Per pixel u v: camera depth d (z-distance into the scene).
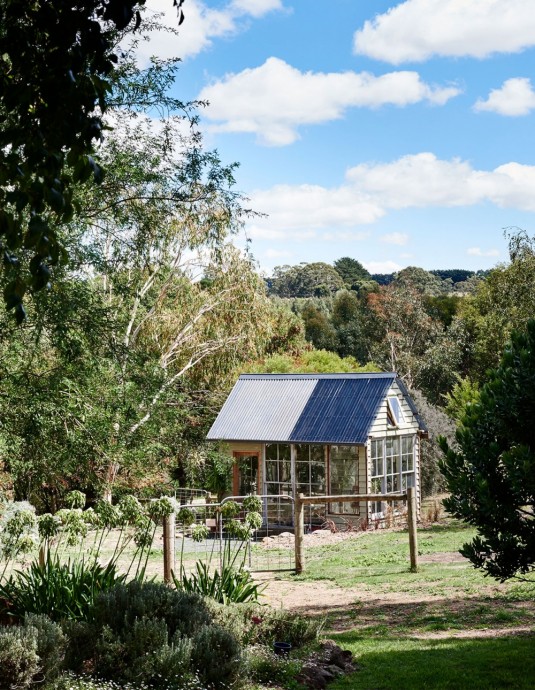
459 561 16.42
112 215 14.91
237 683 7.55
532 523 9.09
